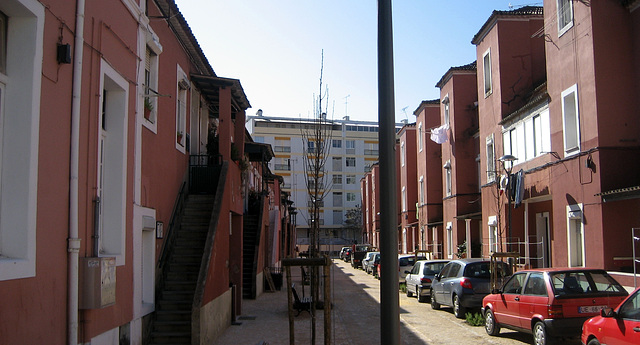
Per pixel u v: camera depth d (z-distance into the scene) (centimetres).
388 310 478
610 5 1560
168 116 1212
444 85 3147
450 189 3084
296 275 3634
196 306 1034
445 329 1341
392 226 489
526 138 2031
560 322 976
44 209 589
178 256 1220
